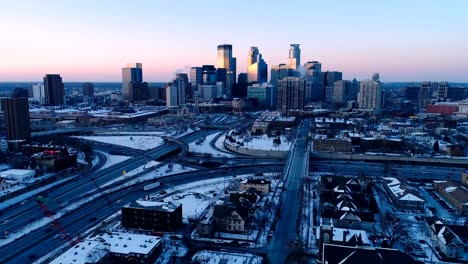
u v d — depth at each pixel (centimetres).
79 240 17888
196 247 17538
